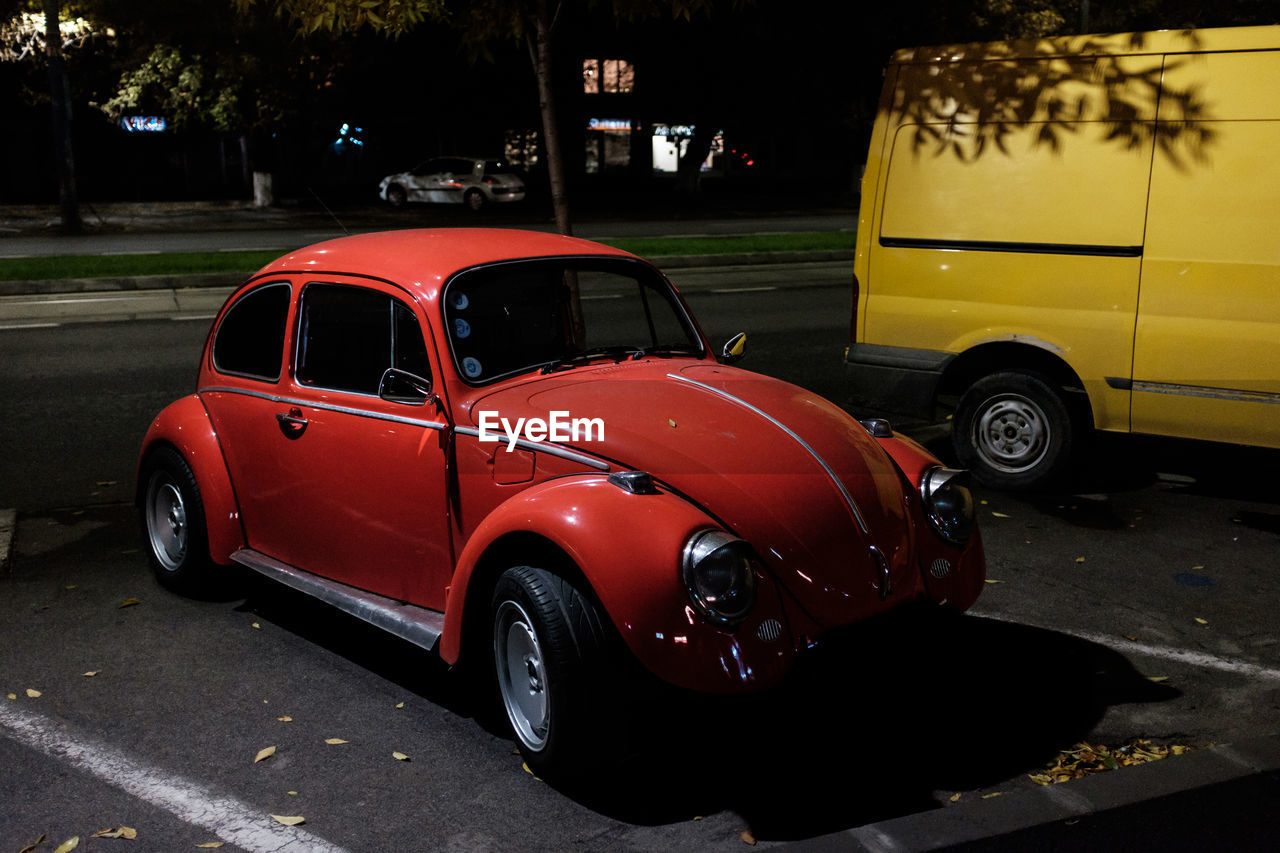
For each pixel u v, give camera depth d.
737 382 4.35
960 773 3.70
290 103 32.31
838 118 35.53
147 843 3.34
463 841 3.35
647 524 3.37
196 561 5.22
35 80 34.00
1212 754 3.73
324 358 4.61
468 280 4.28
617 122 43.31
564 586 3.47
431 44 31.95
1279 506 6.61
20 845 3.32
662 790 3.62
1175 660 4.58
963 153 6.82
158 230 26.94
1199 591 5.32
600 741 3.42
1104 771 3.67
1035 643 4.75
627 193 41.72
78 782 3.69
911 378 7.12
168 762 3.82
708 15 7.57
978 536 4.10
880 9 31.66
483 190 33.16
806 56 32.91
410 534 4.28
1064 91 6.43
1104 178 6.31
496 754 3.88
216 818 3.47
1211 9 16.98
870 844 3.25
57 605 5.26
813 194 44.44
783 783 3.65
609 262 4.70
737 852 3.27
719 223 29.94
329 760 3.84
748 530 3.50
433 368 4.14
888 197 7.14
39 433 8.32
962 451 7.09
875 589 3.62
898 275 7.13
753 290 16.45
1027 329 6.65
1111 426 6.46
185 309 14.63
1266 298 5.86
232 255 19.55
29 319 13.72
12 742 3.96
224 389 5.10
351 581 4.60
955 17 32.16
